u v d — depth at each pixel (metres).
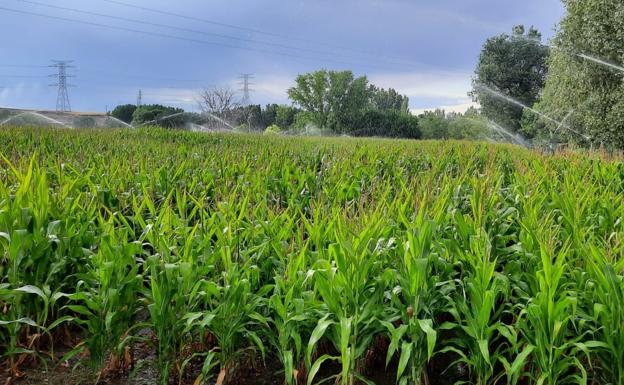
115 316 3.36
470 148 12.77
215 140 17.70
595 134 20.56
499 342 3.75
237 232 4.15
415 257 3.21
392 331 3.08
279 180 6.84
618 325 2.95
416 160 10.28
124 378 3.56
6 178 5.21
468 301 3.44
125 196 5.57
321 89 70.88
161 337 3.25
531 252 3.87
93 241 4.09
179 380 3.36
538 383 2.96
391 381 3.59
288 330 3.21
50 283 3.89
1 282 3.80
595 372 3.21
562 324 2.95
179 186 6.61
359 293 3.22
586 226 5.04
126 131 19.03
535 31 45.97
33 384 3.46
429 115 68.44
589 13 19.88
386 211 4.60
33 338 3.58
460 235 3.93
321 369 3.66
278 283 3.35
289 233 4.02
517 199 5.41
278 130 58.91
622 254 3.69
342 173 7.11
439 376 3.66
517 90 45.44
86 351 3.78
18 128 16.16
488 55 46.50
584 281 3.47
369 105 76.38
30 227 3.73
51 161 7.87
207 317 3.12
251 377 3.60
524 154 11.95
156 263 3.37
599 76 20.25
